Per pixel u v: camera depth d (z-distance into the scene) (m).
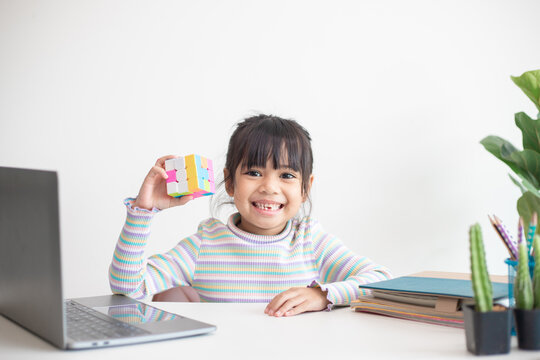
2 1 2.74
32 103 2.75
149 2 2.71
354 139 2.71
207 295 1.44
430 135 2.70
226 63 2.72
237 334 0.86
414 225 2.70
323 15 2.71
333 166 2.71
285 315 1.00
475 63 2.70
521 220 0.81
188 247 1.48
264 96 2.72
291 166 1.42
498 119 2.70
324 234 1.53
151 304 1.12
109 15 2.72
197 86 2.71
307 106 2.72
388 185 2.70
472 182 2.70
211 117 2.71
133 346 0.78
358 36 2.71
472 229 0.74
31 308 0.84
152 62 2.72
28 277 0.84
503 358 0.72
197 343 0.80
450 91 2.70
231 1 2.71
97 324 0.87
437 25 2.70
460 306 0.91
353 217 2.71
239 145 1.44
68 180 2.72
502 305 0.78
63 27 2.73
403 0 2.71
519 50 2.71
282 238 1.48
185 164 1.15
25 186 0.81
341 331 0.88
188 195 1.22
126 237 1.20
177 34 2.71
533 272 0.80
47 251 0.77
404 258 2.70
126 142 2.72
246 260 1.45
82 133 2.73
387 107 2.70
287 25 2.71
